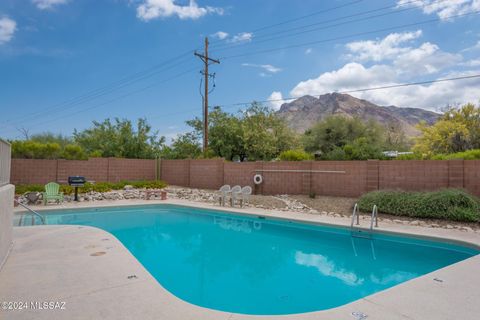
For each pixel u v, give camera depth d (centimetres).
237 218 1116
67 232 736
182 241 816
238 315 337
